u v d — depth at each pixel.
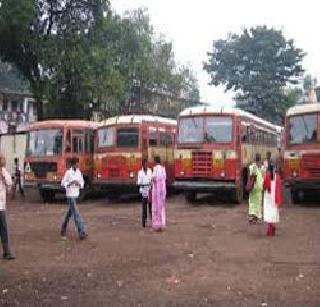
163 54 49.56
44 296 9.08
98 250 13.34
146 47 43.84
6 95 55.94
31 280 10.21
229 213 20.98
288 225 17.67
